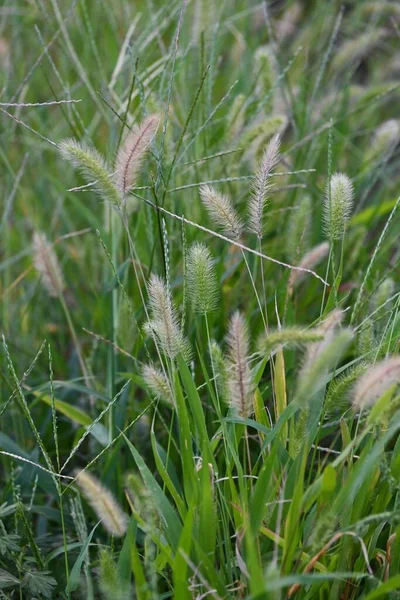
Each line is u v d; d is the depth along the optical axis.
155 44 1.29
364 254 1.22
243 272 1.16
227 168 1.16
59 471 0.90
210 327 1.04
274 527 0.90
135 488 0.87
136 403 1.11
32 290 1.32
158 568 0.89
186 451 0.88
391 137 1.24
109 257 0.96
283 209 1.14
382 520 0.88
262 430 0.89
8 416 1.19
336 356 0.81
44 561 0.95
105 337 1.18
